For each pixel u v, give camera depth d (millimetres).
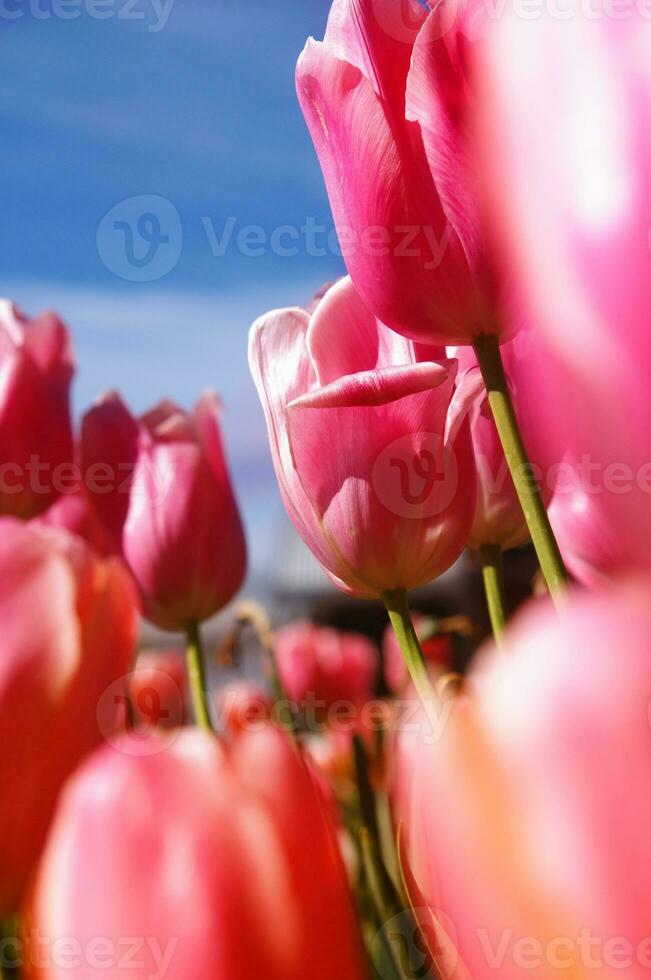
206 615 451
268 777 110
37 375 441
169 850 104
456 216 241
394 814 160
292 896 105
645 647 79
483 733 82
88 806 107
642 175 87
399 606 311
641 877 79
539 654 81
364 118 246
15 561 138
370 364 314
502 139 95
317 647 805
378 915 227
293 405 294
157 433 447
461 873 84
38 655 135
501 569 364
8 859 132
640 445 86
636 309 86
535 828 80
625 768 78
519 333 255
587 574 190
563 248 89
